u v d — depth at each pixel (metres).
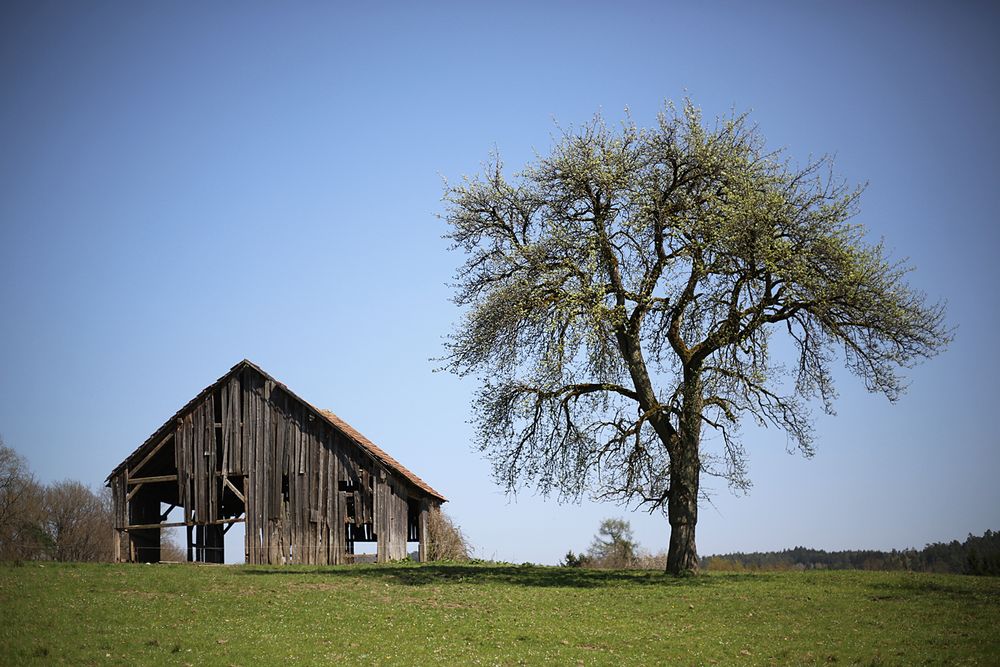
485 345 35.91
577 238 35.62
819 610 28.70
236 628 25.58
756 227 33.00
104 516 91.31
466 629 25.88
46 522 87.00
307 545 48.06
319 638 24.66
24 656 22.31
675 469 36.03
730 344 33.91
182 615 27.12
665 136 36.56
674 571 36.66
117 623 25.89
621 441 35.97
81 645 23.38
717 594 31.55
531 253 35.34
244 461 49.84
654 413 35.47
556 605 29.55
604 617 27.69
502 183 38.19
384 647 23.83
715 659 23.08
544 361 34.69
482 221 38.19
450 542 51.84
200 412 51.22
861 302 33.16
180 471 50.91
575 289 35.34
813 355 35.16
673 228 35.84
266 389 50.25
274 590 32.00
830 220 34.03
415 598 30.69
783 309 34.81
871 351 33.97
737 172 35.69
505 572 38.69
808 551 71.75
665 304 35.09
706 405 35.88
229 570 40.06
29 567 38.50
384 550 46.94
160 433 51.53
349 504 49.06
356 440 48.03
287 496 49.19
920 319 33.56
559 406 37.12
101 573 35.84
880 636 25.22
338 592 31.81
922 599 30.41
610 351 35.34
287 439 49.47
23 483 82.69
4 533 79.19
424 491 51.59
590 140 36.91
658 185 36.41
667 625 26.67
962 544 61.41
